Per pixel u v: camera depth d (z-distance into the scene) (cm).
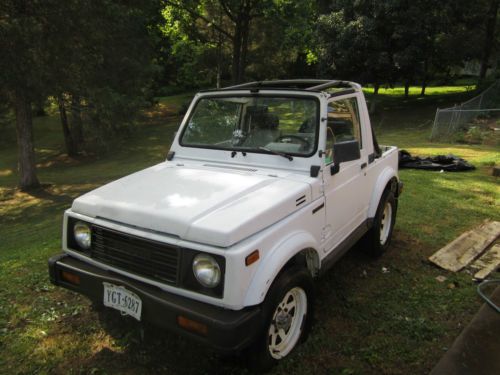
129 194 329
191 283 273
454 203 704
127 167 2194
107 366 317
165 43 3684
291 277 299
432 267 471
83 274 315
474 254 495
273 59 3159
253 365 293
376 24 2373
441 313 380
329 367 312
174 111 3881
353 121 423
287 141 371
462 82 4378
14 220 1416
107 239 309
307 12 2752
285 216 309
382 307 391
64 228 338
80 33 1504
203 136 417
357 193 423
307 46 2775
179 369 314
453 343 327
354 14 2478
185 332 268
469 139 1599
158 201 310
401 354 326
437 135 1723
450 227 596
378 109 3064
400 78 2891
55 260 334
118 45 2055
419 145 1567
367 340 343
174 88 4731
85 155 2641
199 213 287
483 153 1263
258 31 2927
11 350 335
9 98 1583
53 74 1454
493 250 505
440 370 297
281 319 307
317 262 346
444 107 2906
